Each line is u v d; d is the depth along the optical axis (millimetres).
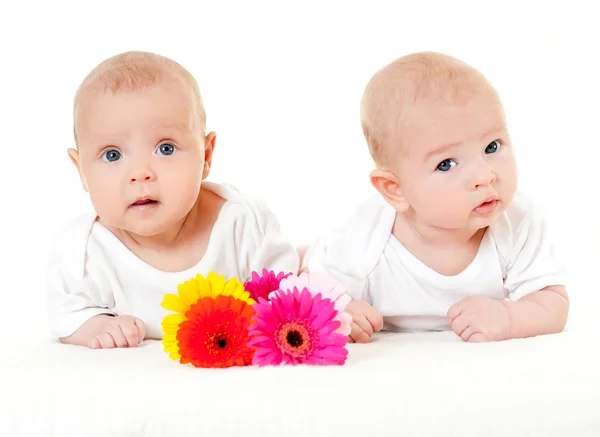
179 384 1671
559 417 1552
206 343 1853
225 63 3846
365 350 1999
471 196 2080
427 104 2094
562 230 3854
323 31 3854
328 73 3863
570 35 3893
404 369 1755
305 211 3891
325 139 3883
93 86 2178
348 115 3867
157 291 2338
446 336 2248
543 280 2268
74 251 2330
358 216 2377
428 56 2180
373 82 2207
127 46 3736
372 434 1552
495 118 2094
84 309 2316
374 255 2316
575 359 1811
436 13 3861
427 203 2131
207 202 2398
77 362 1946
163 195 2141
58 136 3732
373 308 2240
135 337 2193
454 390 1597
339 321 1854
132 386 1671
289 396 1599
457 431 1549
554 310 2205
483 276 2295
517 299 2297
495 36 3898
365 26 3848
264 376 1713
